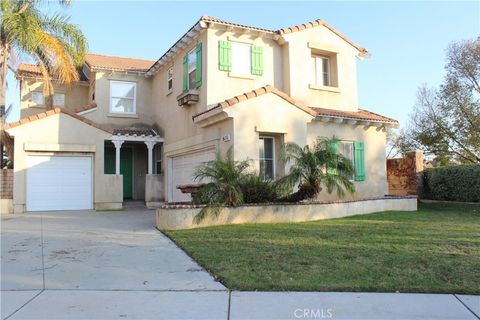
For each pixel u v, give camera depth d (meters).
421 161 20.33
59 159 16.62
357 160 16.53
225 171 11.05
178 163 17.66
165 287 5.68
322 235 9.12
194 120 14.38
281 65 16.38
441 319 4.50
